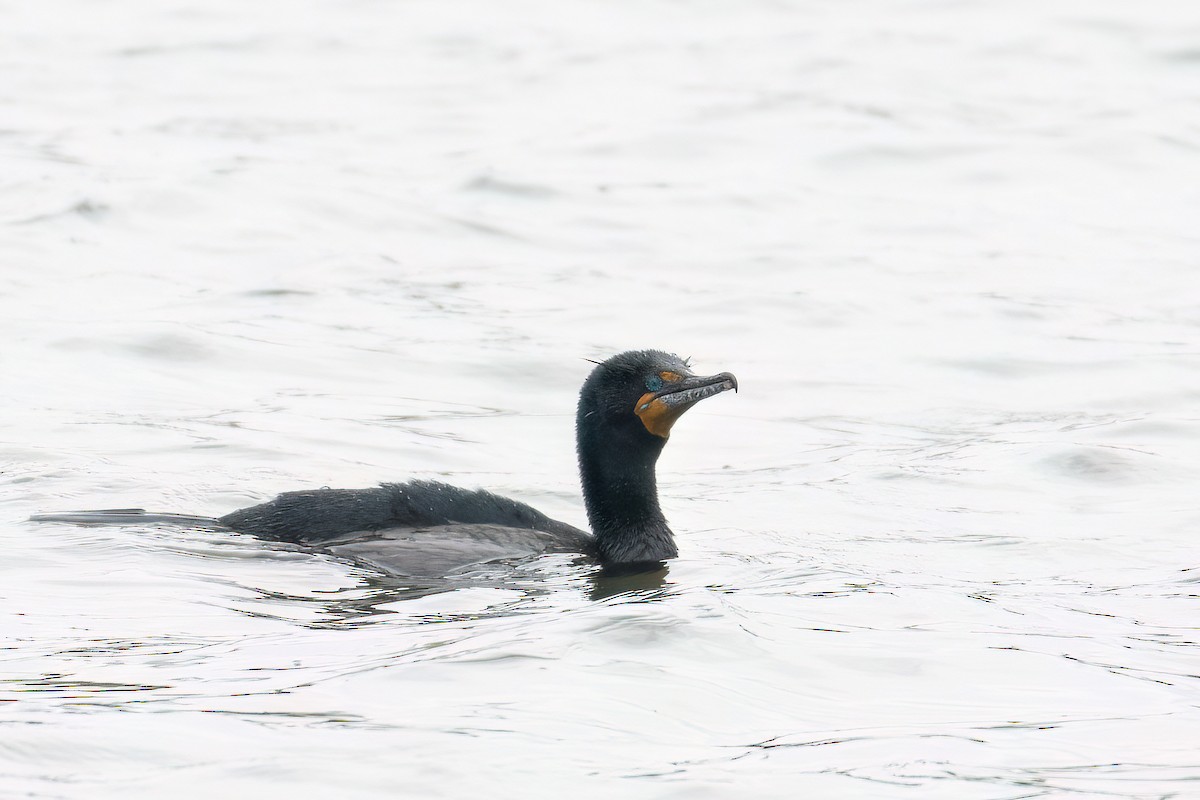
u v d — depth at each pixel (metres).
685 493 13.20
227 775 6.16
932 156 30.27
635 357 11.44
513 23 45.75
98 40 43.66
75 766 6.24
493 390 16.95
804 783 6.25
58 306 19.55
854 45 41.34
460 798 6.02
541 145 31.19
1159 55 39.28
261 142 31.30
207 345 17.97
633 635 8.15
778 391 17.12
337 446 14.25
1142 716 7.18
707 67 39.28
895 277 22.42
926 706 7.33
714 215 26.14
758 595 9.48
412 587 9.58
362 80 38.66
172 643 8.20
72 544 10.24
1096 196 27.59
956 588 9.89
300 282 21.48
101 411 15.19
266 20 46.41
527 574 10.09
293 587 9.48
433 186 27.50
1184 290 21.73
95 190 25.14
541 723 6.84
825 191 27.95
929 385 17.38
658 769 6.37
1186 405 16.30
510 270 22.69
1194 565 10.65
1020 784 6.29
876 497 12.89
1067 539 11.43
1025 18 43.97
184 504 12.09
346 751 6.43
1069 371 17.86
